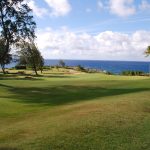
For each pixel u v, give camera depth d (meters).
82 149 12.24
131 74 92.44
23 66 121.50
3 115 21.44
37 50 100.12
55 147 12.39
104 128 15.02
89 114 18.06
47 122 16.78
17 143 12.92
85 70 120.12
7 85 46.56
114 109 19.55
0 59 54.34
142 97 25.33
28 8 53.88
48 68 127.44
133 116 17.81
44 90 39.62
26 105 26.53
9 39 53.06
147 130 15.12
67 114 18.83
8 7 52.12
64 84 47.62
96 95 32.72
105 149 12.30
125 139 13.60
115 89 38.88
